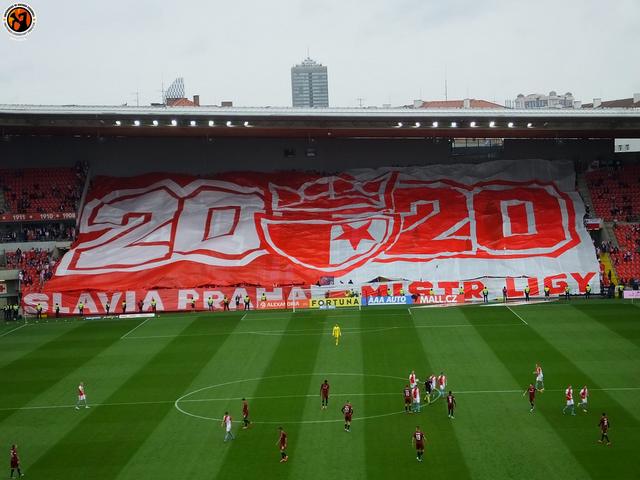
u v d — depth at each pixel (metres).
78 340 72.75
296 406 53.28
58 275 88.88
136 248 93.38
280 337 71.12
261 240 94.25
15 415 53.47
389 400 53.91
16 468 43.91
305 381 58.34
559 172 104.50
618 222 96.00
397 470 43.12
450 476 42.19
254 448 46.66
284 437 44.78
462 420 49.94
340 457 45.00
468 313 78.31
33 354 68.38
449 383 56.88
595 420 49.12
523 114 90.31
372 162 109.44
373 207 99.94
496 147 108.75
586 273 86.75
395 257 90.75
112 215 99.88
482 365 60.84
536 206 98.00
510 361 61.59
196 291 84.88
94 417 52.56
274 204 101.06
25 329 78.44
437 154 109.19
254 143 109.69
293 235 95.12
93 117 91.50
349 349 66.38
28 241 97.62
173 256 91.62
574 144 108.06
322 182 105.31
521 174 104.12
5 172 105.88
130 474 43.78
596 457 43.84
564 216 96.19
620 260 89.94
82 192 104.00
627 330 69.44
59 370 63.28
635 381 55.94
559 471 42.31
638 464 42.81
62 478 43.62
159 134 103.44
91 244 94.75
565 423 48.81
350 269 89.19
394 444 46.56
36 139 108.00
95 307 84.44
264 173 107.88
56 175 105.62
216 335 72.62
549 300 83.56
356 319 77.25
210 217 98.81
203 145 109.56
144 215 99.69
